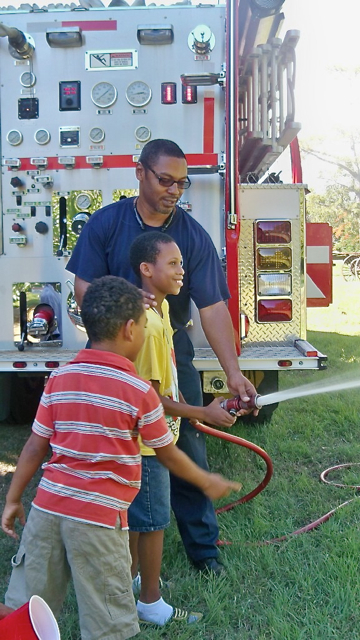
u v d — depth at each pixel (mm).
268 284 4594
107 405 2078
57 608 2227
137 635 2621
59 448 2111
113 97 4625
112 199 4688
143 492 2625
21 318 4785
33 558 2121
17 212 4742
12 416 5637
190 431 3109
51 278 4750
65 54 4645
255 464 4605
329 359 8383
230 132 4188
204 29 4531
